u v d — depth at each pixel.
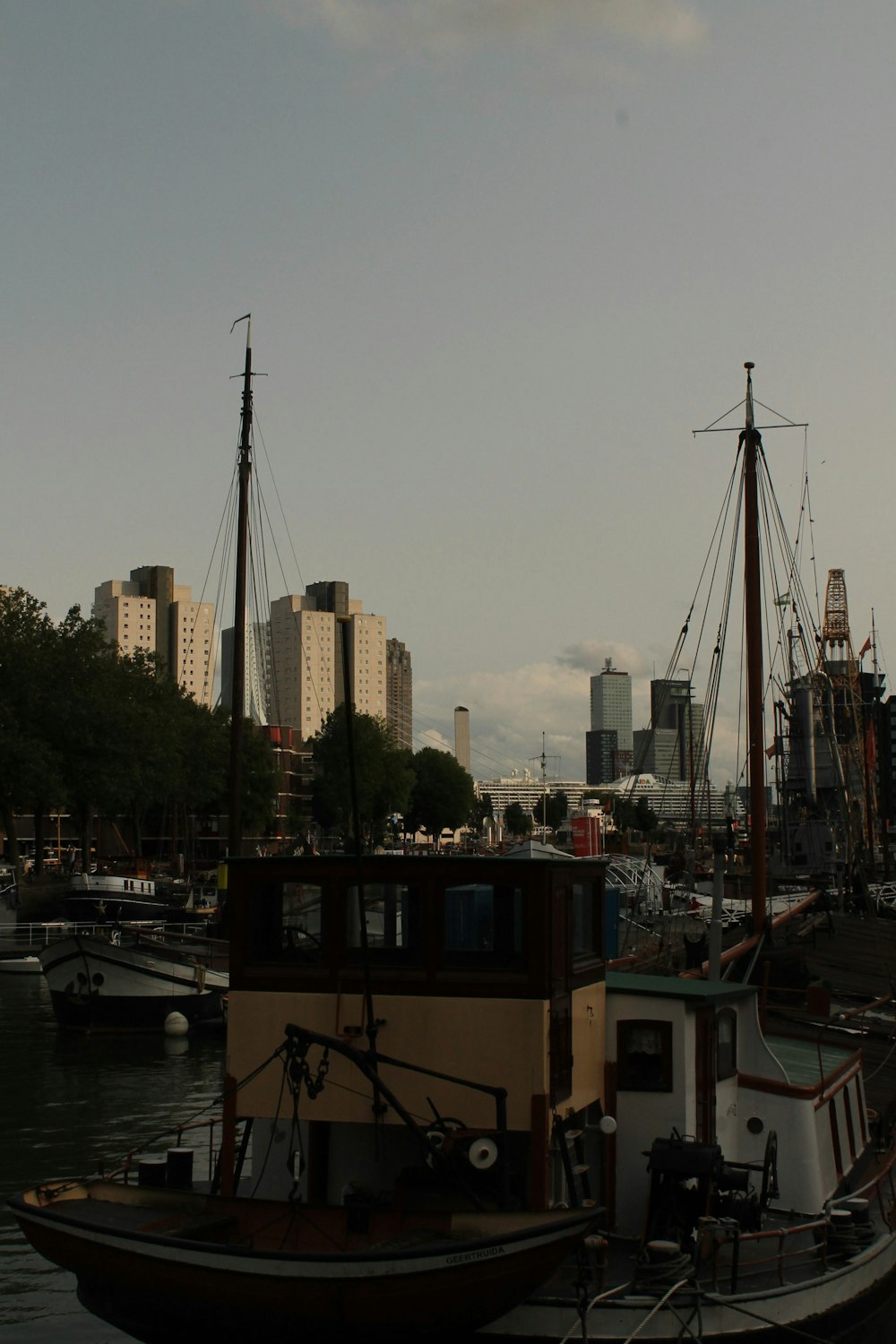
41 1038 52.53
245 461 59.31
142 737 108.94
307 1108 16.52
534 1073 15.80
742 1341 15.51
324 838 193.12
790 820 116.81
